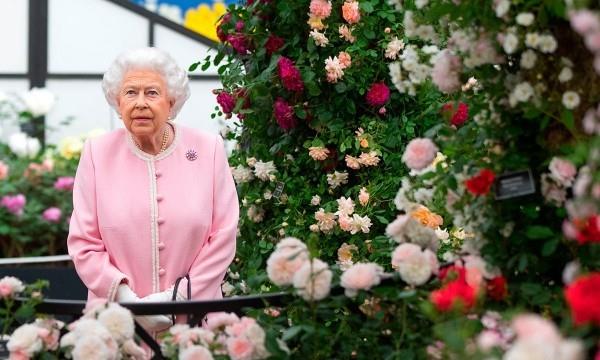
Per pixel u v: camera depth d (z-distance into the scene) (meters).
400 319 6.13
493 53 5.91
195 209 7.82
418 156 6.07
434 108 8.65
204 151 8.10
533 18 5.64
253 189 9.81
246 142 10.06
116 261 7.75
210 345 6.01
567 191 5.89
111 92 7.95
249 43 9.59
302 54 9.38
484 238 6.02
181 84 8.00
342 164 9.64
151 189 7.85
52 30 16.20
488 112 6.10
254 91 9.40
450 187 6.02
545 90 5.79
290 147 9.69
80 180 7.91
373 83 9.43
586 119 5.36
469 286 5.50
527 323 4.05
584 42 5.72
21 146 15.88
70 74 16.28
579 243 5.50
